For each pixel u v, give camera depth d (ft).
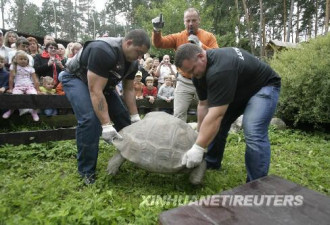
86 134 9.29
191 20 13.50
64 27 147.13
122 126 11.57
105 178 9.64
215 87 7.84
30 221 6.70
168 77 20.20
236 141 15.85
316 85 18.89
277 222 5.65
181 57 7.84
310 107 19.35
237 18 69.41
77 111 9.47
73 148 12.51
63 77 10.15
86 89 9.76
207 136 8.02
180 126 9.33
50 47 17.17
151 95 21.07
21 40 16.47
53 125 15.96
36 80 15.98
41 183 9.00
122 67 9.37
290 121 21.59
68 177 9.55
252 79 8.94
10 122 14.88
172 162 8.52
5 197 7.82
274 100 9.16
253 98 9.19
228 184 9.90
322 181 10.87
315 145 16.10
